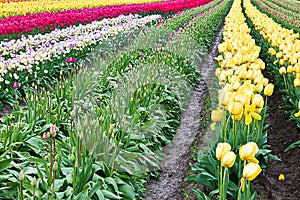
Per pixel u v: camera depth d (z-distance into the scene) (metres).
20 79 8.26
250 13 19.39
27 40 10.28
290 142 6.24
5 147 4.41
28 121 5.26
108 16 17.89
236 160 4.18
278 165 5.72
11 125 4.62
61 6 23.16
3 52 9.25
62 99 6.45
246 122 3.77
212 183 4.08
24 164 4.30
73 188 3.72
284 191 4.98
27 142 4.64
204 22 16.34
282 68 6.21
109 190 4.08
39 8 21.23
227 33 10.29
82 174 3.81
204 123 7.19
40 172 3.70
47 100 5.80
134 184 4.76
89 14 16.78
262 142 5.04
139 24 15.95
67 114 5.68
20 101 8.25
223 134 4.43
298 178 5.16
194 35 12.64
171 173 5.57
